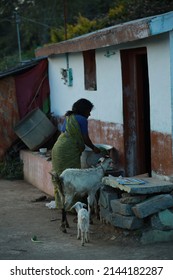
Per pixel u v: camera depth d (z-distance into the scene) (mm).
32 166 11445
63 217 7699
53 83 12633
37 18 31453
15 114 12727
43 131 11852
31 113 11969
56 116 12430
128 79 8719
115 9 18391
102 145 9023
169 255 6414
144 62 8680
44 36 31000
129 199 7039
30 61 13219
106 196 7562
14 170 12281
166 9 15375
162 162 7562
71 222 8219
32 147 11914
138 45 8055
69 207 7828
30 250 6902
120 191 7586
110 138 9234
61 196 7727
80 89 10664
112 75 9031
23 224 8227
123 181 7359
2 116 12602
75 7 30031
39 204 9578
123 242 7031
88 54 10266
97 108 9781
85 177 7578
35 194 10492
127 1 18062
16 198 10148
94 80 10227
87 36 9344
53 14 30891
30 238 7465
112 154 9094
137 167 8852
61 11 30594
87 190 7645
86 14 29875
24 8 33969
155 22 6820
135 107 8758
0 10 34719
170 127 7270
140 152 8844
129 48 8367
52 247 7004
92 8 30094
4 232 7809
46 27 30844
